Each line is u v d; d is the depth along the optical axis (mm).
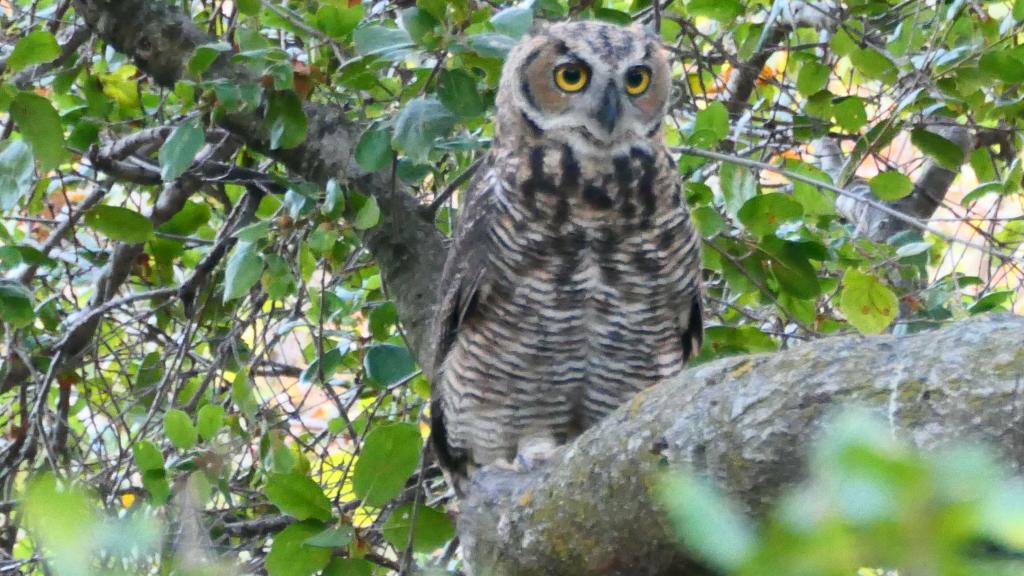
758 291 10148
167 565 6723
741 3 11328
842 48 10562
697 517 2516
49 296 11836
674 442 5082
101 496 9594
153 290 11664
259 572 9609
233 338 10539
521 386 9289
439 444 9844
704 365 5285
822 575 2389
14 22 11195
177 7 9984
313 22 9008
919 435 4133
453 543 10398
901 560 2352
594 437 5652
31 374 10773
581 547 5652
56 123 8680
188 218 11477
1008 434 3992
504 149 9078
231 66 9477
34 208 12398
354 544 8125
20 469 10688
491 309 9062
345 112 10656
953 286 9922
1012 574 2383
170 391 11281
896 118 9992
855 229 10617
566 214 8719
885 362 4430
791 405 4633
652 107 8930
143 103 11992
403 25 8203
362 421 11227
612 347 9148
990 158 10797
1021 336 4117
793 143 11289
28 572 9562
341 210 8695
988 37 10055
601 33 9000
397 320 10055
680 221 8922
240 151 11641
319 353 9367
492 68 8969
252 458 10562
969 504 2318
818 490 2492
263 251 9070
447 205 11469
